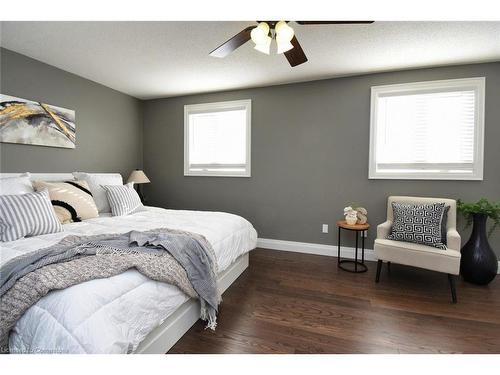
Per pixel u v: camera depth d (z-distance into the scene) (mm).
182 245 1592
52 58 2635
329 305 1984
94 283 1068
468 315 1845
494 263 2314
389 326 1706
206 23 2008
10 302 983
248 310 1908
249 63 2736
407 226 2336
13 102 2461
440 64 2693
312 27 2025
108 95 3543
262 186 3551
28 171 2605
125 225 2133
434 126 2818
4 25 2033
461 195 2725
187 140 3922
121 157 3797
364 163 3070
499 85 2580
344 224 2770
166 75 3096
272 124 3459
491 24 1945
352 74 3018
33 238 1691
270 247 3521
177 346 1491
